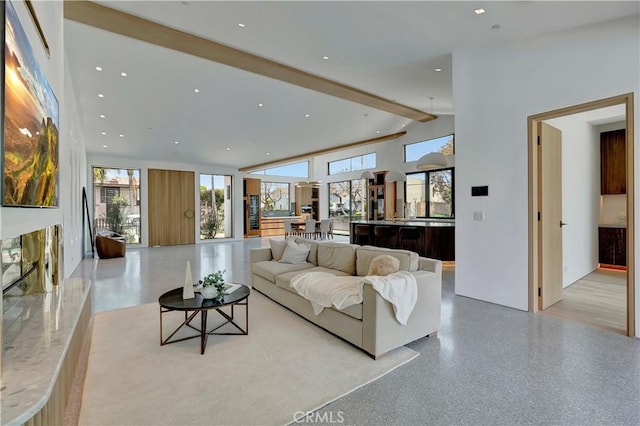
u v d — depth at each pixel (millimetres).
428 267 3178
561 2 2859
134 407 1994
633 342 2908
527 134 3730
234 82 5445
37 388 1464
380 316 2594
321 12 3211
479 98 4152
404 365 2514
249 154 10602
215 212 12406
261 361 2578
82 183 8109
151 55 4457
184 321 3381
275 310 3828
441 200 9758
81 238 7898
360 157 13078
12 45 1741
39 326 2213
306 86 5348
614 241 5977
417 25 3459
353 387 2209
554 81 3504
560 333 3125
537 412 1937
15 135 1796
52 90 2768
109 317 3633
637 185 2990
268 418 1894
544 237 3883
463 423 1843
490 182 4074
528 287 3756
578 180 5305
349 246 4070
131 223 10445
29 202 2064
